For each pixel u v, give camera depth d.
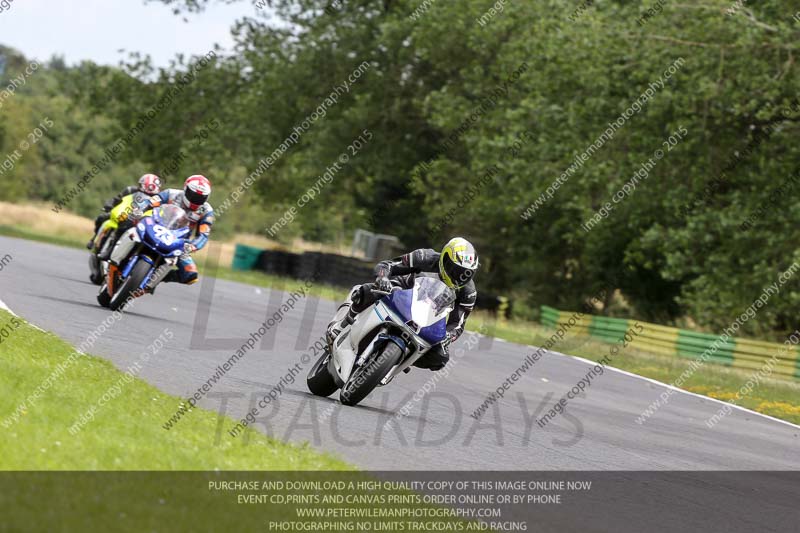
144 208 49.28
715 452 37.16
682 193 98.25
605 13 102.44
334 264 123.62
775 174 94.75
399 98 144.38
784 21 92.31
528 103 110.38
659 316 128.38
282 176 149.25
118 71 150.25
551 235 128.88
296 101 146.88
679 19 96.81
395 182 150.00
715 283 94.81
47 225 183.50
